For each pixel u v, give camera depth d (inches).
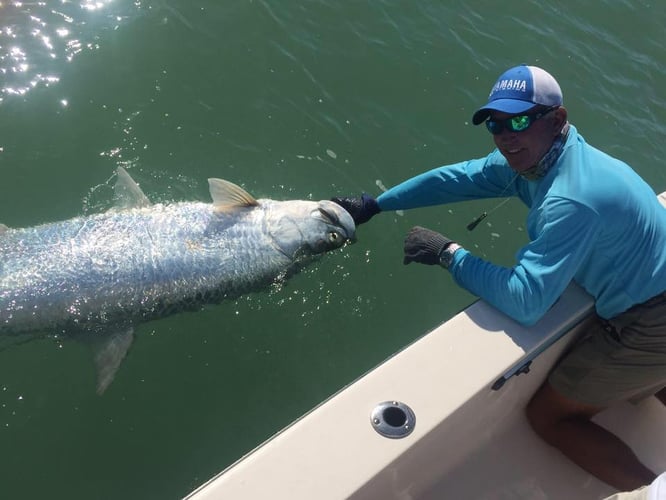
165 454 74.2
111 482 70.8
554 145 54.7
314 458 39.9
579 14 157.3
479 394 48.5
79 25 107.1
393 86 118.8
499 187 70.4
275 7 122.7
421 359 48.3
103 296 77.9
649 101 141.2
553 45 142.6
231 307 87.0
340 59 119.5
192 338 83.4
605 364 56.2
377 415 43.0
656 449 65.2
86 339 77.8
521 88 52.9
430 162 110.7
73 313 76.5
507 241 106.0
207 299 84.8
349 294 93.4
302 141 106.8
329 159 106.2
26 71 99.5
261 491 37.6
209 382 80.7
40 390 74.4
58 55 102.7
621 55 149.9
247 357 84.0
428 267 98.7
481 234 105.6
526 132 53.4
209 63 110.7
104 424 74.4
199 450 75.4
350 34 124.2
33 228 78.2
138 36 109.7
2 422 71.2
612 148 128.2
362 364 87.6
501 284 54.5
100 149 96.2
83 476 70.5
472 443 59.1
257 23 119.0
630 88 142.3
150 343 81.2
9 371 74.4
